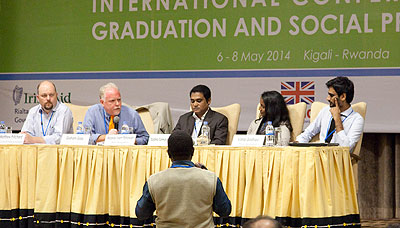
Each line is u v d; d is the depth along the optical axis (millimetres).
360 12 8273
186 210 3666
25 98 9297
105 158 5227
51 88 6668
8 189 5402
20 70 9336
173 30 8898
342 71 8328
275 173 4836
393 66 8188
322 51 8391
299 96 8461
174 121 8875
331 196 4766
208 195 3717
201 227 3689
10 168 5402
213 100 8766
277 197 4836
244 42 8664
